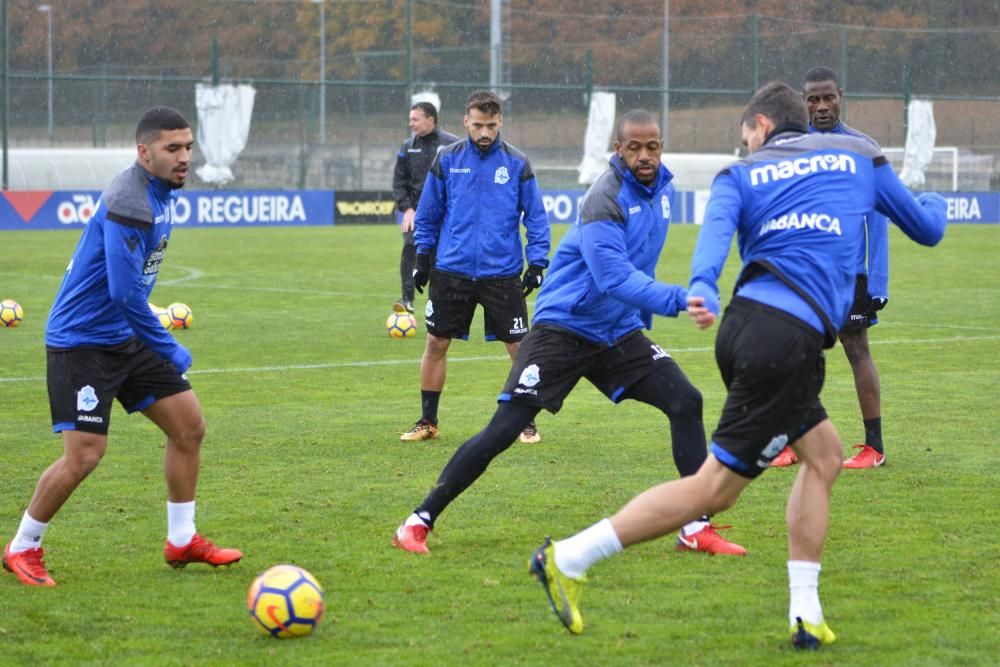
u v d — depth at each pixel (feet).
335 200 127.95
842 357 45.73
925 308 61.57
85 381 19.74
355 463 28.96
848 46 155.84
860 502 24.99
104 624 18.01
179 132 19.40
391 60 166.81
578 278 22.18
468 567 20.79
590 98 138.72
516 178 31.78
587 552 16.96
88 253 19.57
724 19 172.96
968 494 25.62
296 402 37.09
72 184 122.72
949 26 187.73
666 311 20.02
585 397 38.11
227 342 50.03
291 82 131.54
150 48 159.02
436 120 48.62
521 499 25.45
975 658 16.34
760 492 25.91
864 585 19.54
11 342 49.42
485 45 165.17
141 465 28.53
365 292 69.92
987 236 115.65
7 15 117.19
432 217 32.09
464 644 17.06
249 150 135.13
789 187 17.22
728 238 16.99
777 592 19.33
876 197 17.90
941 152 155.12
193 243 103.91
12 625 17.95
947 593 19.12
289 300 65.82
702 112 149.89
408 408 36.19
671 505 17.03
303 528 23.25
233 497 25.59
